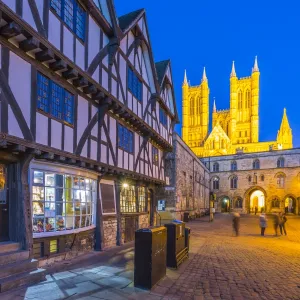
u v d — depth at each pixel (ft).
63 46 24.72
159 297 17.76
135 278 19.39
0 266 18.66
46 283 19.39
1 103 19.06
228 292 19.48
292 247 42.55
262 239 51.47
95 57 30.19
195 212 100.83
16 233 21.49
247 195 158.10
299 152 145.48
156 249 20.22
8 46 19.80
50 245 25.70
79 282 19.99
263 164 154.61
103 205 34.96
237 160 161.99
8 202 21.98
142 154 46.37
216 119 316.60
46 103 23.73
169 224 25.89
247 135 290.97
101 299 16.89
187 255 30.04
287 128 255.29
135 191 46.68
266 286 21.25
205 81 308.19
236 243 44.62
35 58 22.35
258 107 287.69
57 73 25.04
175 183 69.21
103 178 35.78
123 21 39.55
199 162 112.37
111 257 29.30
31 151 21.72
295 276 24.59
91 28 29.71
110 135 34.91
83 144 28.81
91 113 30.76
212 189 166.71
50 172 25.61
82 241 30.42
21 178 21.99
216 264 28.07
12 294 16.92
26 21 20.43
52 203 26.00
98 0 32.37
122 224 40.47
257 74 287.07
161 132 54.49
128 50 39.01
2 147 19.85
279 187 149.28
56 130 24.71
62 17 24.77
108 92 31.83
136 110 41.42
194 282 21.36
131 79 40.04
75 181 29.35
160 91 51.70
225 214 142.51
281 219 59.62
